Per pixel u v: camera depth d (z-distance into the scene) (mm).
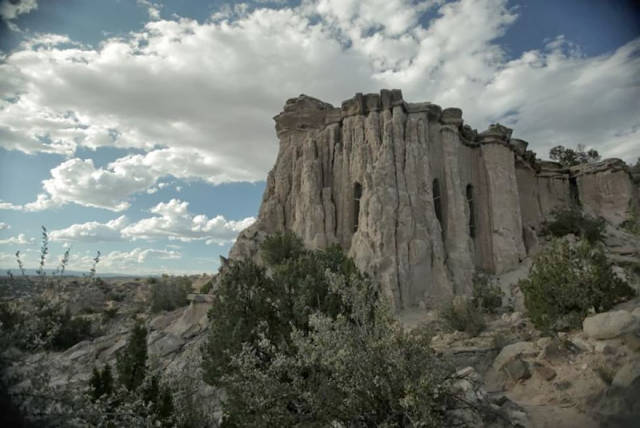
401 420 9016
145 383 10125
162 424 9844
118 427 7984
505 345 16828
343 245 42156
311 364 9789
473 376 11883
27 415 6574
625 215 51344
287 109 53031
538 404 11789
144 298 52531
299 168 48625
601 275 17062
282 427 9508
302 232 43969
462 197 41469
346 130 45531
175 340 26859
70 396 7008
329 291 14578
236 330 14320
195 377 12523
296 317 14438
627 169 55094
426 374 8391
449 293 35312
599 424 9633
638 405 9297
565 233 46906
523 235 46656
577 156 73750
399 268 35594
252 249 45500
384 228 36906
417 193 39500
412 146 40938
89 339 28625
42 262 7234
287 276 16641
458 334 21094
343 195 43781
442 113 44812
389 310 9820
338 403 9062
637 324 12516
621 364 11453
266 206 49156
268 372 10062
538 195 54219
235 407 10586
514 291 31781
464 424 9898
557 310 17094
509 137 48062
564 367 12953
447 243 40188
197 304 30766
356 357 8773
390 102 43875
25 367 6969
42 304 7176
